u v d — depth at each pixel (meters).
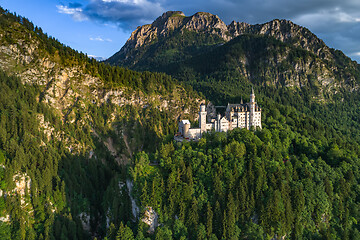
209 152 165.00
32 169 172.00
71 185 183.38
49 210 161.38
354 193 172.25
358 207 165.12
